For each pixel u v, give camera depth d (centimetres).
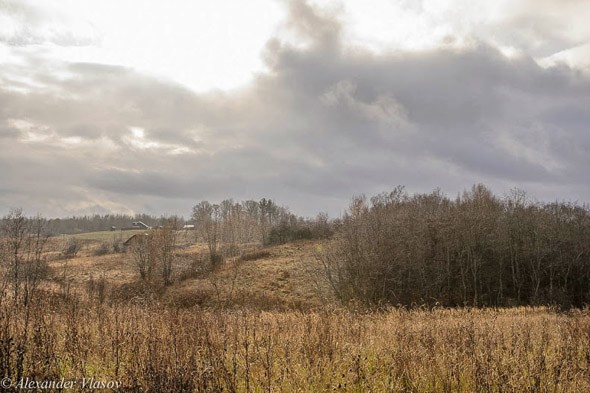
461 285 5297
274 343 887
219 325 961
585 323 1224
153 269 5397
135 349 729
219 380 674
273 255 6638
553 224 5894
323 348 853
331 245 5572
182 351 714
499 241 5497
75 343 798
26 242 2595
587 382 734
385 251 4744
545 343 956
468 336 884
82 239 11306
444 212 6203
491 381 680
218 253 6825
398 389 692
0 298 846
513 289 5275
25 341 703
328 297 4312
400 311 1909
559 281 5309
